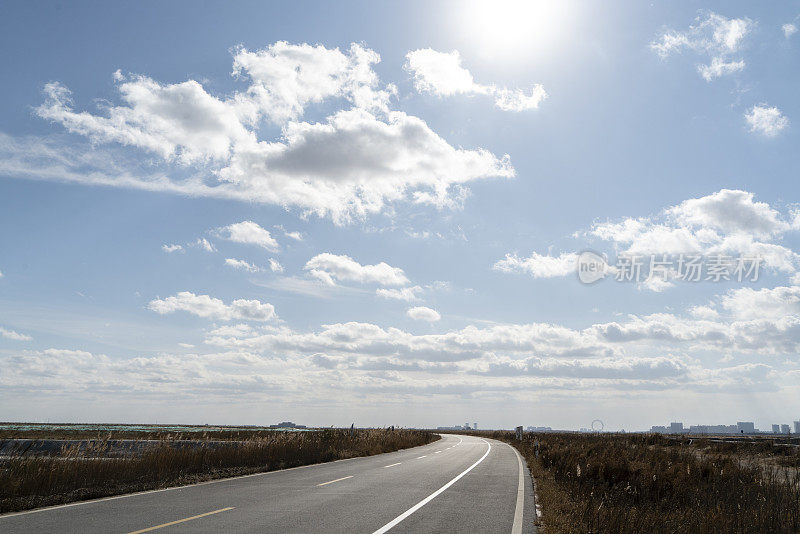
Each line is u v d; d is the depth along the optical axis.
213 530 9.38
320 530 9.65
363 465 25.56
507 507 13.09
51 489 13.90
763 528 10.11
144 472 17.58
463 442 60.28
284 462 24.67
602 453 22.20
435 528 10.21
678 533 10.03
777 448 32.12
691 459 20.14
